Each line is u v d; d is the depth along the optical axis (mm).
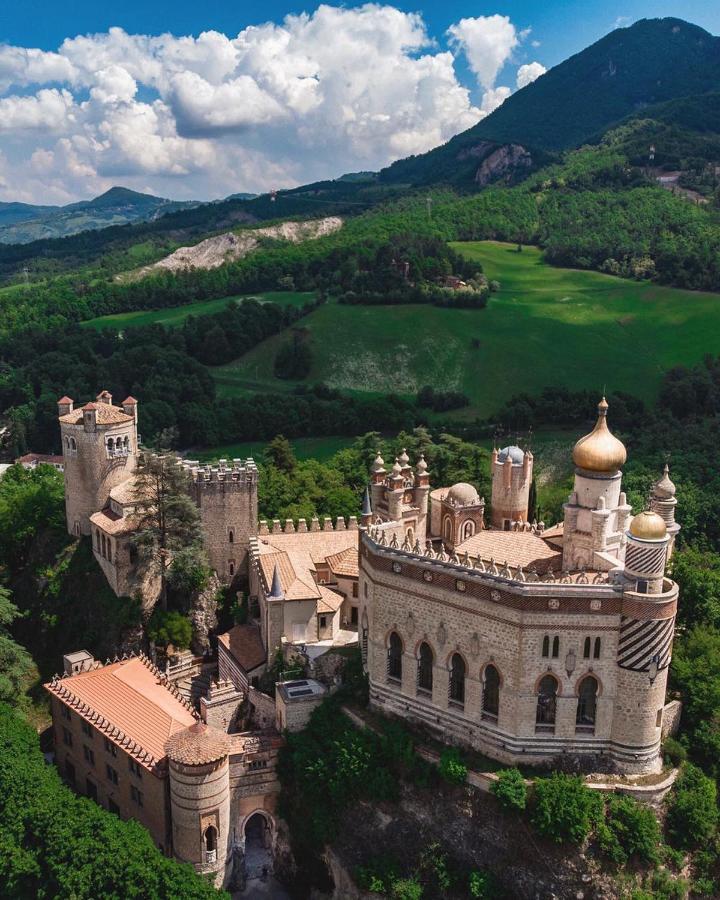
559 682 68500
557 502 135500
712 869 66875
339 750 74312
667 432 171375
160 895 62156
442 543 92125
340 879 72062
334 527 107688
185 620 98125
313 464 150250
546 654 68125
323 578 98125
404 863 70062
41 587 107062
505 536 84062
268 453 155500
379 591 77250
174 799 70688
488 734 71125
